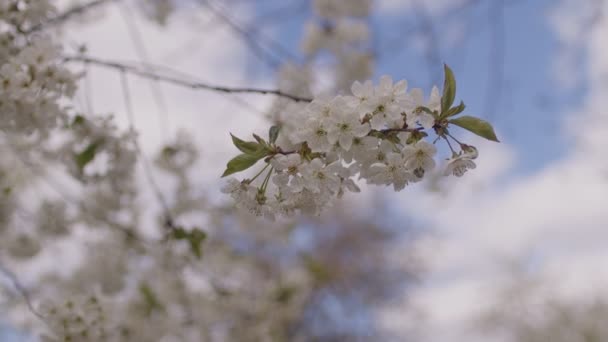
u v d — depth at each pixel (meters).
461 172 1.79
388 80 1.76
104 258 5.04
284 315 7.11
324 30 5.76
